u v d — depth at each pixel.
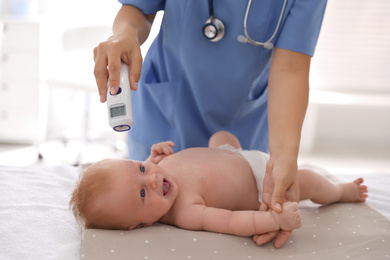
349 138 4.18
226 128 1.52
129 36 1.14
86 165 1.70
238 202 1.27
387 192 1.56
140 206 1.13
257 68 1.37
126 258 0.98
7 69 3.68
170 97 1.44
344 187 1.39
